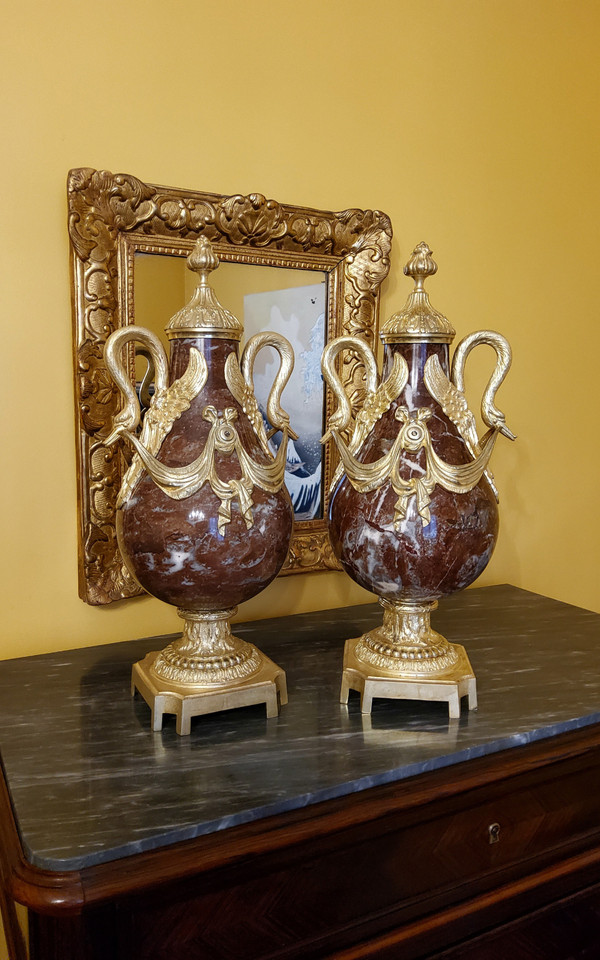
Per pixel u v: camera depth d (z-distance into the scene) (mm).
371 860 819
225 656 911
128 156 1075
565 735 907
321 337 1243
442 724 899
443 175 1328
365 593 1375
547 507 1562
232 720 911
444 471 879
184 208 1083
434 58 1289
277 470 896
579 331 1534
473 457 912
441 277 1354
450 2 1288
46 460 1084
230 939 756
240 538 839
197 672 889
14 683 1004
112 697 967
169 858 682
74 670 1048
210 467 834
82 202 1015
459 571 894
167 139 1098
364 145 1250
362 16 1216
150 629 1197
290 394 1229
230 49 1123
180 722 863
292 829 732
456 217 1353
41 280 1042
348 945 826
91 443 1078
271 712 914
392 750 839
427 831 849
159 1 1062
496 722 901
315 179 1218
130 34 1052
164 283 1106
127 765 804
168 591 856
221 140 1137
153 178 1097
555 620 1256
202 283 884
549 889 972
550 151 1437
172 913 719
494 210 1391
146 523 835
